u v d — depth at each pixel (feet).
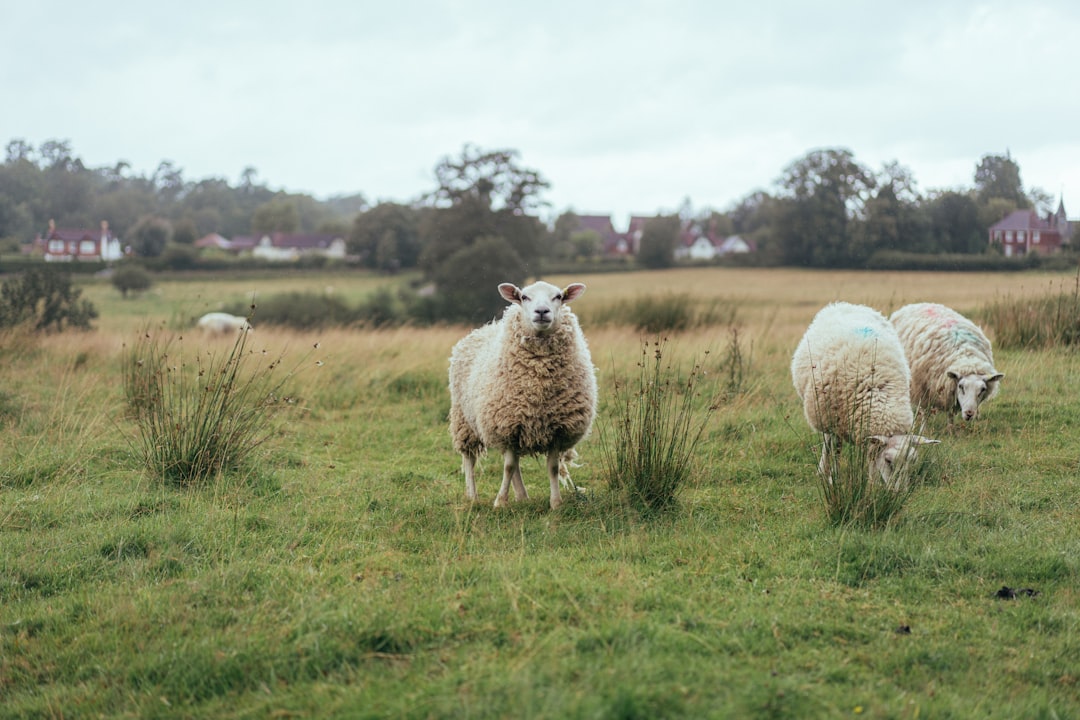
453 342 47.47
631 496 20.57
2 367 39.68
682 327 56.13
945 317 30.09
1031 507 20.24
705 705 11.15
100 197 307.78
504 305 115.44
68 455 25.31
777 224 165.17
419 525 20.13
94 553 18.21
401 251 194.08
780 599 14.92
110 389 34.76
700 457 24.98
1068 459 23.52
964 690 12.12
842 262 148.56
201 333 62.13
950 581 15.83
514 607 14.16
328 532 19.60
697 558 17.08
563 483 24.02
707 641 13.20
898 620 14.30
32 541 18.98
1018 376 33.06
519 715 10.85
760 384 33.19
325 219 334.85
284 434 29.55
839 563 16.37
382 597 14.96
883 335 24.16
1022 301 41.96
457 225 132.36
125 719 12.20
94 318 75.41
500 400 21.43
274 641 13.70
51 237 249.34
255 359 39.58
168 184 363.15
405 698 11.69
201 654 13.46
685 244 285.02
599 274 211.61
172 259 194.08
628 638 12.90
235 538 18.90
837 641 13.51
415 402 34.83
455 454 28.25
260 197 384.06
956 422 28.35
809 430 27.76
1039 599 15.10
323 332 61.21
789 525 19.16
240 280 180.55
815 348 24.77
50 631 15.17
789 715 11.18
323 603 14.73
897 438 21.01
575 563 16.74
